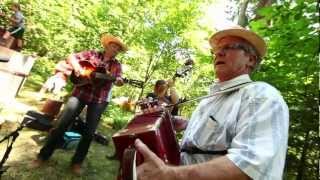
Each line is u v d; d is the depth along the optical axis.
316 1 4.02
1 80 6.97
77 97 4.68
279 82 4.36
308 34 4.11
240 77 1.82
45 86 4.52
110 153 5.98
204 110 1.82
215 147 1.62
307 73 4.31
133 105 8.28
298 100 4.36
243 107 1.54
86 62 4.67
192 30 9.16
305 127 4.25
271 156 1.29
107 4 9.12
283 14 4.18
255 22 4.34
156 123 1.56
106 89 4.77
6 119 5.88
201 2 9.12
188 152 1.72
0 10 9.01
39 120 5.79
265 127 1.37
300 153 4.49
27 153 4.94
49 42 9.71
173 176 1.27
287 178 4.48
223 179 1.25
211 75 8.02
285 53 4.29
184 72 3.64
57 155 5.20
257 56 1.91
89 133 4.76
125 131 1.54
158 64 9.38
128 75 9.27
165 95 5.38
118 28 9.09
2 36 7.70
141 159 1.35
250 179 1.26
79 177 4.69
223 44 1.91
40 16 9.59
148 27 9.28
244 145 1.34
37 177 4.32
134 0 9.04
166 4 9.14
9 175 4.18
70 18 9.23
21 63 7.32
